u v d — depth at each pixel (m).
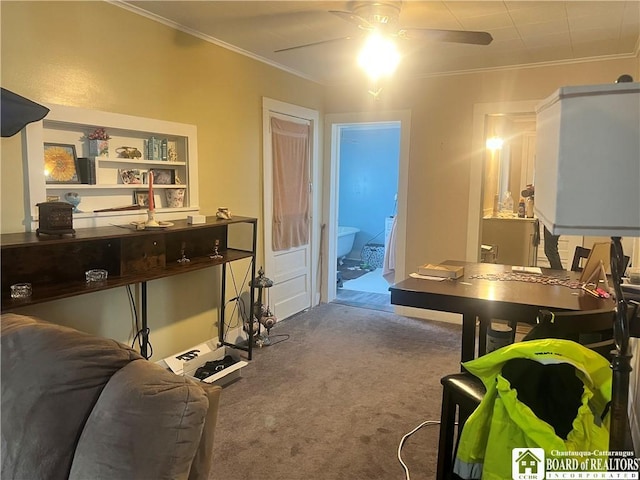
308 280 5.02
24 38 2.33
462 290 2.48
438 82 4.52
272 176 4.28
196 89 3.37
